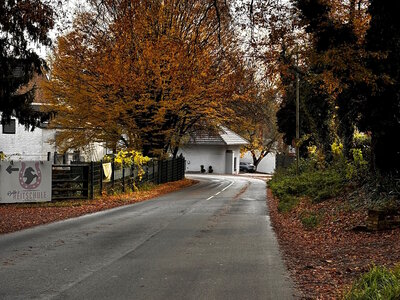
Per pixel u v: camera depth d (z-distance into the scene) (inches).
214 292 275.9
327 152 1061.1
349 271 317.7
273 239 481.7
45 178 834.2
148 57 1053.8
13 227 560.4
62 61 1154.7
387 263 318.0
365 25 576.4
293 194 890.1
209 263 360.5
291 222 616.1
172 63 1037.2
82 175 898.7
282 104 1444.4
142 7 958.4
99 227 565.9
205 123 1499.8
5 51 791.7
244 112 1425.9
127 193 1072.2
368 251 373.4
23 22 681.0
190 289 282.7
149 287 287.9
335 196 703.1
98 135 1227.2
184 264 356.5
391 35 519.8
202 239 478.9
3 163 802.2
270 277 314.3
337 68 519.8
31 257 382.9
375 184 578.9
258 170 3152.1
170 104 1125.7
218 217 677.9
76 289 283.9
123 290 281.0
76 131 1235.2
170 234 512.1
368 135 791.1
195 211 758.5
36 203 821.2
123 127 1242.0
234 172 2682.1
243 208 813.2
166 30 1047.6
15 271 332.5
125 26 887.1
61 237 488.7
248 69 789.2
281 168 1572.3
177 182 1587.1
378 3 517.7
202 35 973.2
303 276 317.1
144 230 542.0
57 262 363.3
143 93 1122.7
